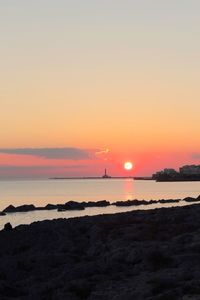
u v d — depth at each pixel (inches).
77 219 2507.4
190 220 2111.2
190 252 1437.0
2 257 1662.2
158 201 5861.2
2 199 7613.2
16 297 1107.9
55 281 1227.9
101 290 1102.4
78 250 1733.5
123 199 7180.1
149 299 959.6
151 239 1737.2
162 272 1227.2
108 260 1446.9
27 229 2240.4
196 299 917.8
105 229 2037.4
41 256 1573.6
